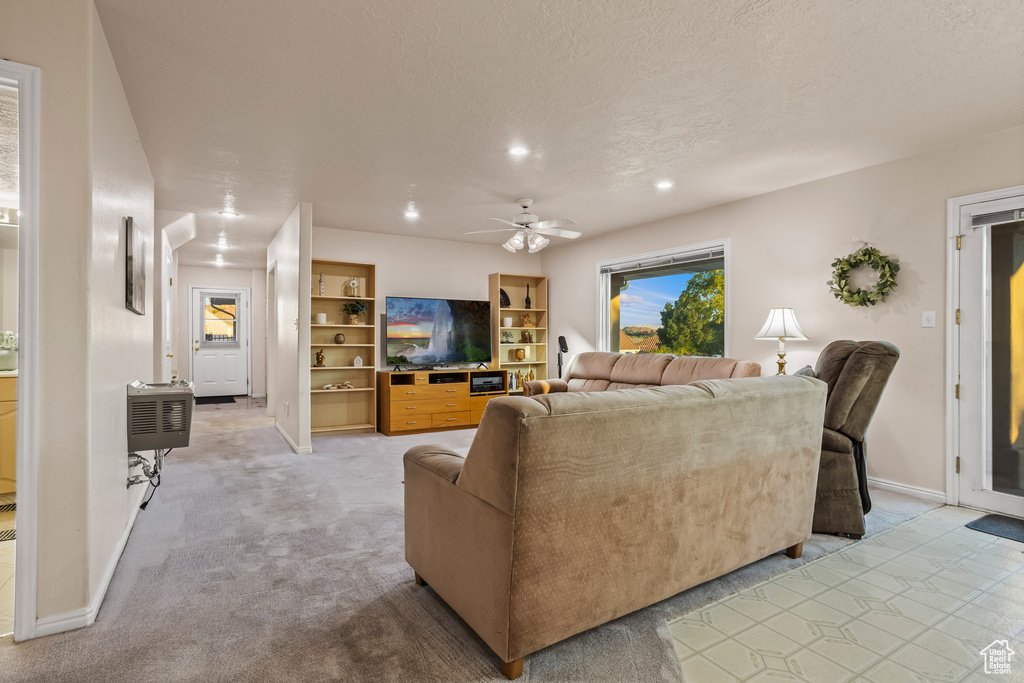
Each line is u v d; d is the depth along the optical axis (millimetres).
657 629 1898
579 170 3949
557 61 2400
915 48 2291
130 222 2619
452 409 6133
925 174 3557
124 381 2561
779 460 2318
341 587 2197
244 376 9375
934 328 3512
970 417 3352
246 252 7406
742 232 4770
